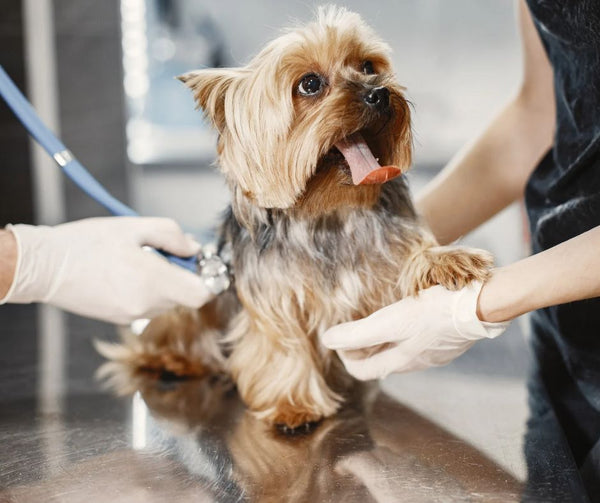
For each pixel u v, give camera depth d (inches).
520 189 71.6
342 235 59.6
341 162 57.8
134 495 42.5
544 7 53.2
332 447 49.3
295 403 56.9
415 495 41.4
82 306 59.3
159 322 70.6
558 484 42.3
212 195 177.0
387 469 45.1
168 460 47.5
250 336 62.9
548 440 48.7
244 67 60.9
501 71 182.1
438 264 54.2
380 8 181.6
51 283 57.7
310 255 59.4
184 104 182.7
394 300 59.5
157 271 58.9
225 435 52.4
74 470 46.2
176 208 176.9
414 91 184.7
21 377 66.9
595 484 49.4
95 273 58.0
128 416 56.6
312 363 59.4
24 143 114.0
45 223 118.0
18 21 115.0
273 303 59.6
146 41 175.8
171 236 60.1
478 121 182.9
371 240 59.0
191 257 61.9
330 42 58.3
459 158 72.9
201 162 176.9
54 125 121.9
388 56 62.8
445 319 52.5
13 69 116.4
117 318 60.6
